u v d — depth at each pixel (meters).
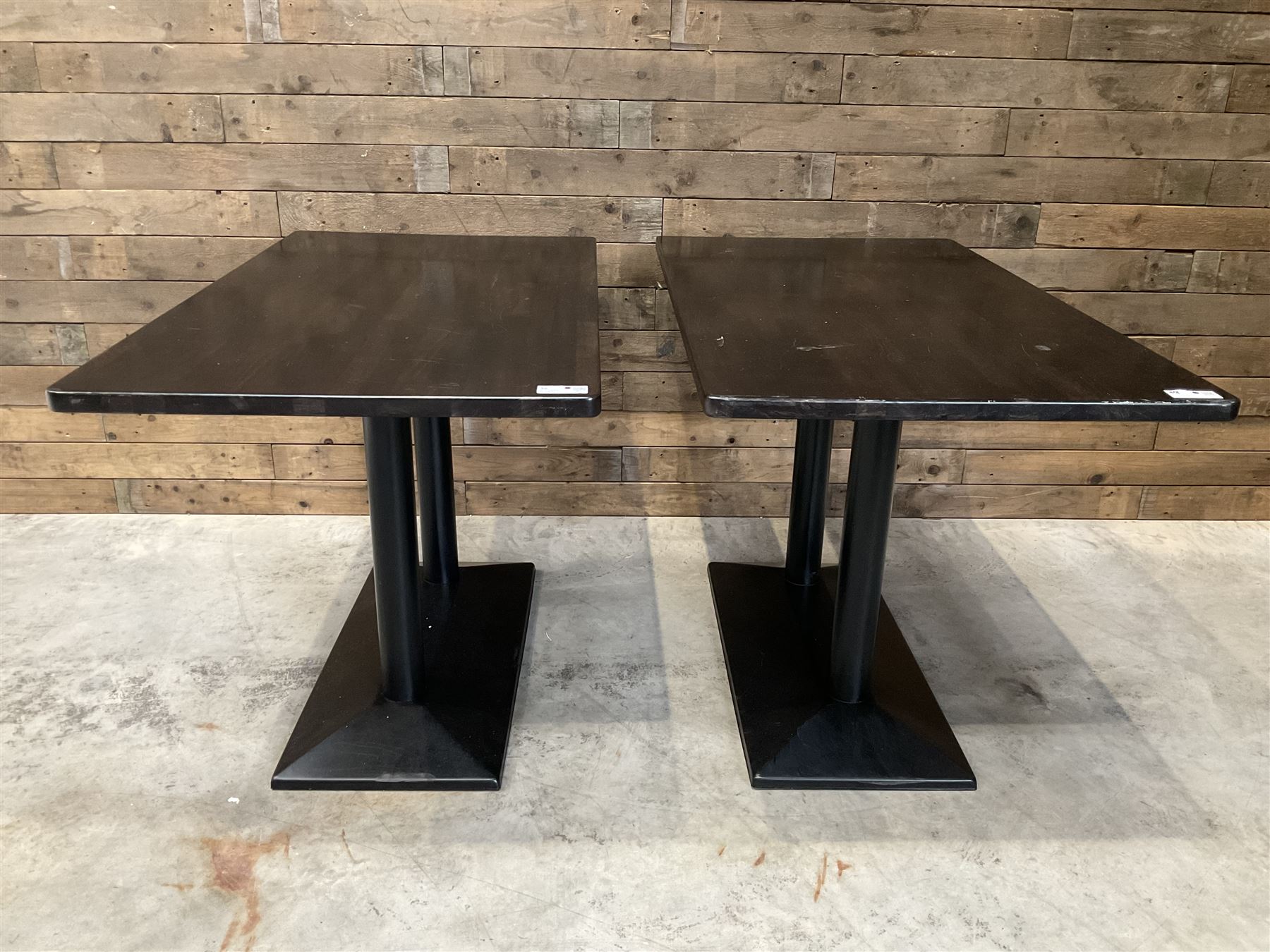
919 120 2.86
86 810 2.03
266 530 3.19
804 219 2.97
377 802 2.07
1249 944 1.77
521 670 2.52
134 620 2.69
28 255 2.95
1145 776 2.19
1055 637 2.71
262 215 2.93
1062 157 2.91
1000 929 1.80
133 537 3.13
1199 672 2.57
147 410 1.55
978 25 2.76
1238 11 2.76
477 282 2.29
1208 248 3.01
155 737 2.24
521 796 2.09
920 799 2.11
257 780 2.12
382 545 2.13
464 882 1.88
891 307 2.14
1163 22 2.76
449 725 2.22
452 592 2.76
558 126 2.84
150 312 3.03
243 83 2.78
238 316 1.98
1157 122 2.87
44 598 2.78
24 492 3.24
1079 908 1.84
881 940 1.77
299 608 2.76
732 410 1.56
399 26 2.73
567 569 3.00
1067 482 3.32
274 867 1.90
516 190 2.91
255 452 3.21
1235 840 2.01
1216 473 3.30
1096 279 3.05
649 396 3.17
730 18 2.74
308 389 1.56
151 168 2.86
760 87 2.81
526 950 1.74
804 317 2.04
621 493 3.30
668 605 2.82
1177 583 2.99
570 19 2.73
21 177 2.86
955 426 3.23
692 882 1.89
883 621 2.68
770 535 3.23
